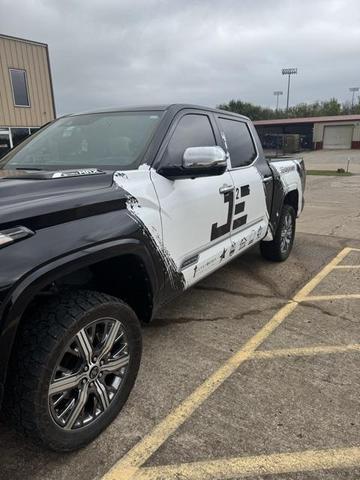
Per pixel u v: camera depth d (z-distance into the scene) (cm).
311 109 8188
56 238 196
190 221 303
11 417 196
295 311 404
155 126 303
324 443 231
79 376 212
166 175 279
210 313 397
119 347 236
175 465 216
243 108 7781
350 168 2784
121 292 271
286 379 290
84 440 220
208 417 251
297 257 582
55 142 329
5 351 175
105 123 327
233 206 370
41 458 219
